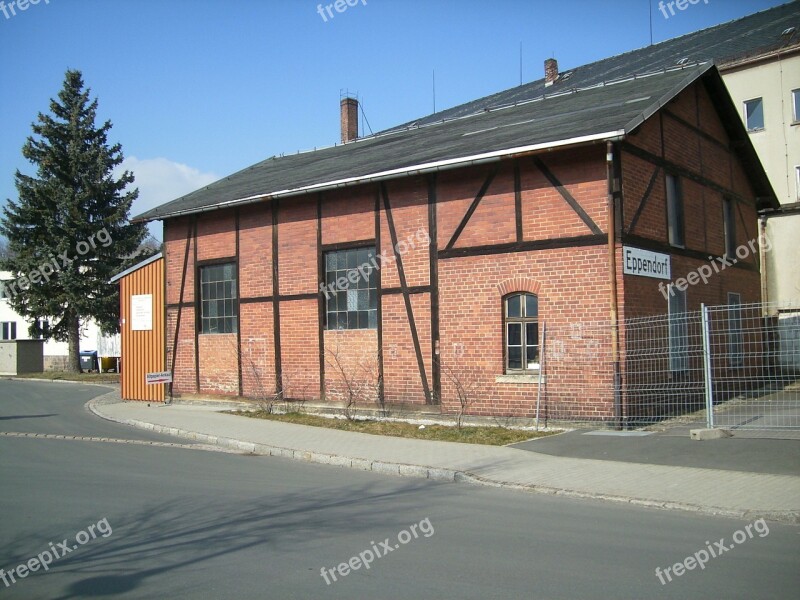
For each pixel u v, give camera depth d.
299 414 15.75
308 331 16.55
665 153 14.64
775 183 27.48
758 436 10.89
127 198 31.31
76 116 31.06
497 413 13.66
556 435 12.10
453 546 6.41
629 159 13.14
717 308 13.77
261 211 17.47
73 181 30.92
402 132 22.42
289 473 10.28
